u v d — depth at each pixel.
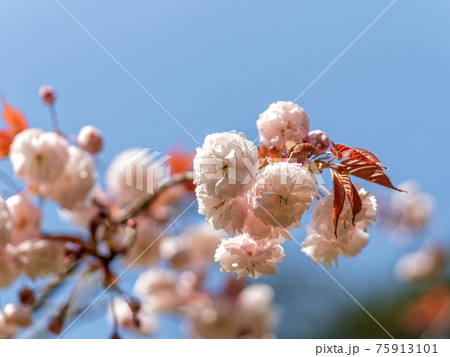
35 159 0.68
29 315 0.70
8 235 0.66
